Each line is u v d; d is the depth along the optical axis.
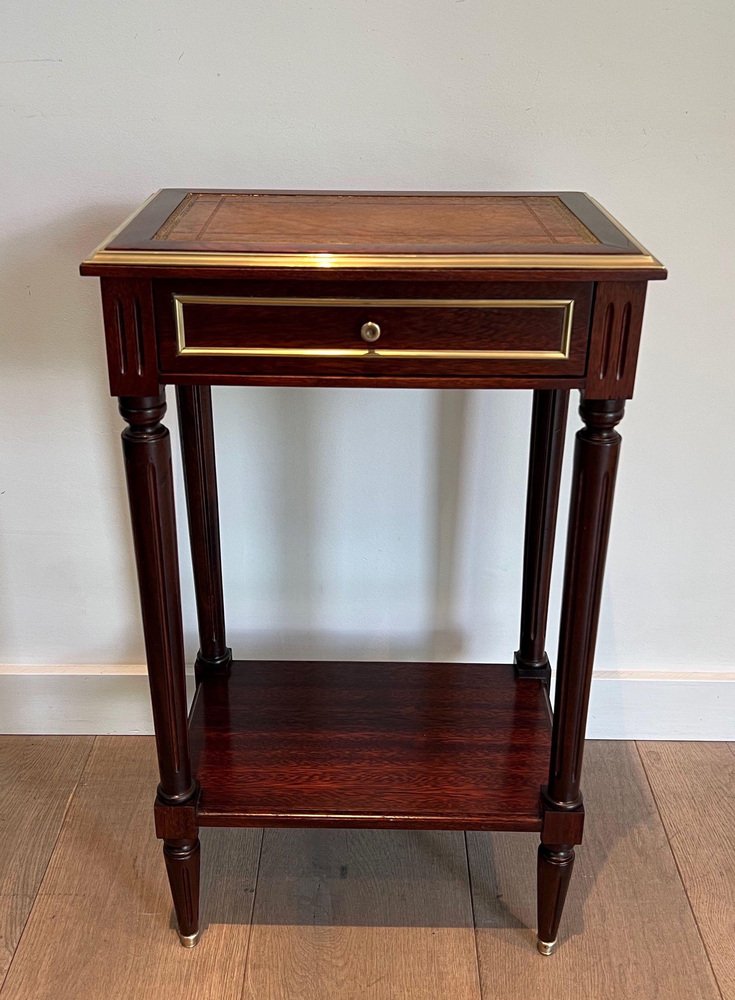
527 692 1.33
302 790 1.14
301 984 1.12
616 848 1.30
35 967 1.14
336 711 1.28
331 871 1.27
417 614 1.45
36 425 1.33
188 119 1.17
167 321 0.88
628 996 1.11
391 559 1.41
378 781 1.15
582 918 1.21
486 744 1.22
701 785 1.41
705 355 1.28
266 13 1.12
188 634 1.47
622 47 1.13
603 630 1.46
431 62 1.14
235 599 1.44
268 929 1.19
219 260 0.85
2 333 1.28
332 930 1.19
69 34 1.13
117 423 1.33
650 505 1.37
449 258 0.85
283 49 1.14
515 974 1.14
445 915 1.21
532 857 1.30
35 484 1.36
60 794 1.38
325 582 1.43
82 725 1.50
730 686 1.46
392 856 1.30
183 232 0.93
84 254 1.24
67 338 1.28
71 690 1.47
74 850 1.29
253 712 1.28
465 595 1.43
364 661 1.45
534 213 1.03
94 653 1.47
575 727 1.05
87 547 1.40
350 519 1.38
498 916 1.21
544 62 1.14
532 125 1.18
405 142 1.19
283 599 1.44
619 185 1.20
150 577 0.98
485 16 1.12
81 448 1.34
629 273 0.84
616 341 0.88
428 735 1.24
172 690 1.04
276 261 0.85
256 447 1.33
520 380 0.90
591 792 1.40
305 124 1.18
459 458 1.34
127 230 0.93
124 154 1.19
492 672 1.37
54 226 1.22
